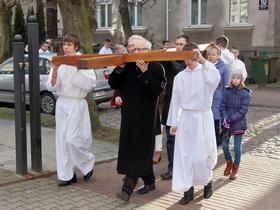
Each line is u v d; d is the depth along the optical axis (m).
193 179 5.66
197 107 5.59
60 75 6.26
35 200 5.79
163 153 8.22
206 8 23.00
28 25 6.53
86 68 5.11
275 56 20.25
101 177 6.78
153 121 5.78
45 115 11.55
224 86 6.94
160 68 5.71
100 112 12.98
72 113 6.29
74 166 6.41
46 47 15.27
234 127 6.75
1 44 19.33
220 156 8.05
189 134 5.62
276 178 6.83
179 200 5.86
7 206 5.56
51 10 15.23
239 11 22.17
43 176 6.75
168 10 23.75
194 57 5.30
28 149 8.12
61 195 5.98
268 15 21.20
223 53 8.90
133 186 5.83
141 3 21.94
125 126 5.72
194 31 23.19
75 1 9.42
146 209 5.54
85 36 9.56
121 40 21.86
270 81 19.84
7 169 6.98
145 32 24.48
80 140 6.36
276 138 9.61
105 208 5.55
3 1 18.98
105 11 25.95
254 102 14.96
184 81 5.64
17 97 6.57
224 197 6.00
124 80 5.80
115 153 8.05
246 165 7.51
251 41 21.70
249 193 6.16
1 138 9.03
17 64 6.52
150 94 5.68
